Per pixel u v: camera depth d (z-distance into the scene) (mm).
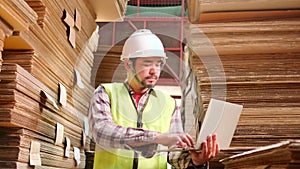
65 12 1667
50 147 1535
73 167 1828
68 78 1746
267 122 1604
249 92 1637
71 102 1751
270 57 1652
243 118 1614
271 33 1660
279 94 1621
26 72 1298
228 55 1675
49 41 1511
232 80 1649
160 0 2047
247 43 1655
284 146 923
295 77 1624
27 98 1309
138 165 1390
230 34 1675
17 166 1231
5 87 1212
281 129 1591
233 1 1670
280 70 1637
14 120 1207
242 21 1716
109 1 2047
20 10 1165
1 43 1143
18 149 1251
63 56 1680
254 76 1645
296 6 1683
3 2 1058
